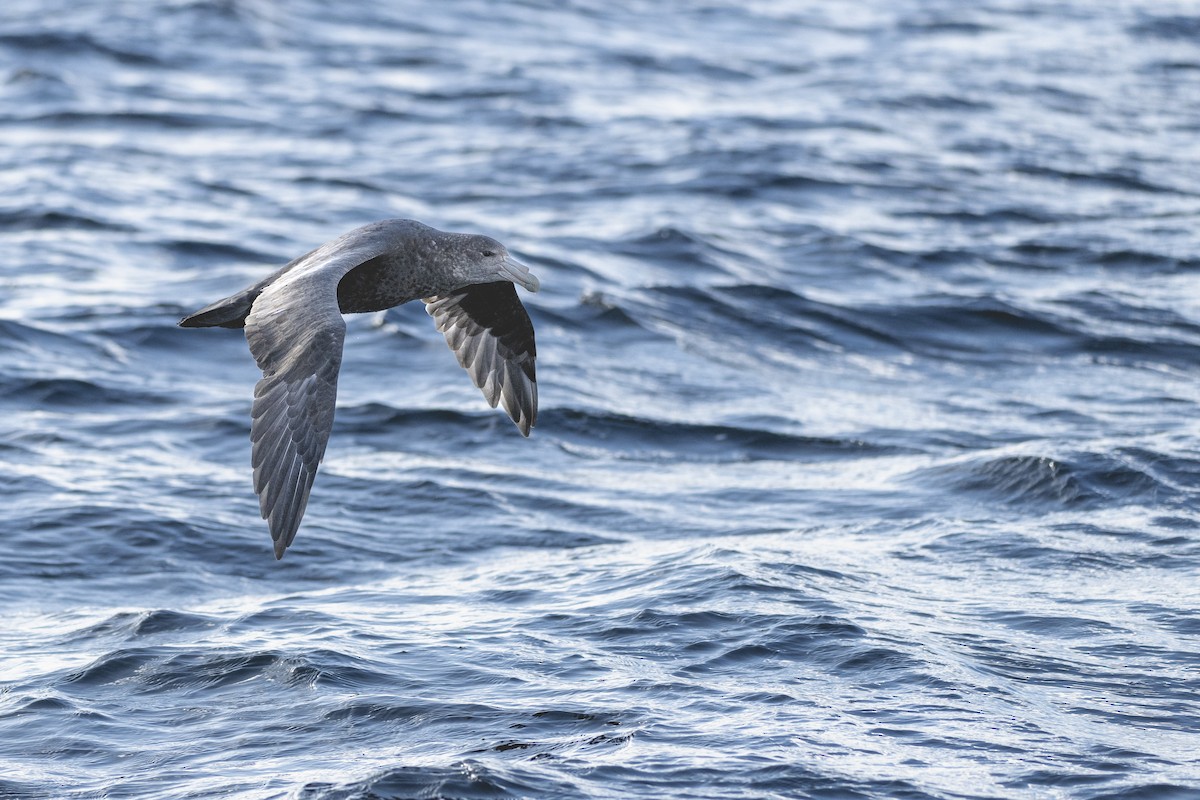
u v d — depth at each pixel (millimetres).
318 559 13867
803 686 9906
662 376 20953
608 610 11477
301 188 32125
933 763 8750
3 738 9609
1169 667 10328
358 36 51094
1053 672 10234
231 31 49406
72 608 12586
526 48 51000
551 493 15898
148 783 8867
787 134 38375
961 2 62000
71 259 25641
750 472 16984
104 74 43062
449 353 21188
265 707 9906
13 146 34750
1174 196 33594
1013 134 39500
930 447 18031
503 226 29141
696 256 27016
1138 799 8344
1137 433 18609
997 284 26297
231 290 24109
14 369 19406
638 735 9141
